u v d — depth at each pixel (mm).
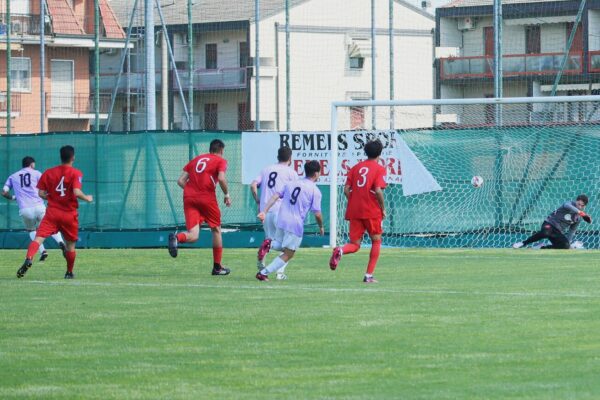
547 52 147000
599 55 138250
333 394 21984
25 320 32875
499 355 25984
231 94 153625
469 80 147875
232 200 74000
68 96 148750
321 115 156250
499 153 72000
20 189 62719
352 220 44156
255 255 61438
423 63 163625
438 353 26375
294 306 35656
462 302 36312
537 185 71562
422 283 43594
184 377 23984
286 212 45250
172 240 47094
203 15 155625
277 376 23938
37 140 76562
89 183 75125
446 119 150500
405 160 71062
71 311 34969
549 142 71375
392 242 72312
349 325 31094
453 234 71812
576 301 36406
